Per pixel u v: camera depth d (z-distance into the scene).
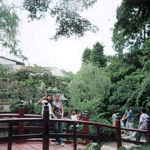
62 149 5.42
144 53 11.97
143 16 7.27
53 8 6.75
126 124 9.87
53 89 13.92
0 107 11.21
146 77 11.27
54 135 4.77
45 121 4.55
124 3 7.03
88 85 15.65
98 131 5.26
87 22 7.00
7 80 11.10
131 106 13.03
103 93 15.37
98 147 2.64
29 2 6.69
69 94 15.11
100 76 15.84
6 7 9.33
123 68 15.39
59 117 6.18
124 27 8.00
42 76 13.66
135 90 12.68
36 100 12.24
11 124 4.23
